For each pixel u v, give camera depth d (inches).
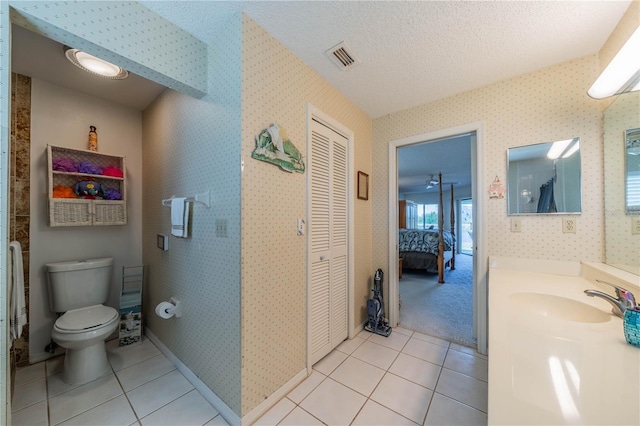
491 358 28.8
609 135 61.2
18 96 76.8
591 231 65.1
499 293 53.2
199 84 61.9
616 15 52.7
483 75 75.9
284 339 64.4
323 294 80.3
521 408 21.0
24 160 77.6
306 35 60.4
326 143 82.2
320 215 79.3
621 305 41.0
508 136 76.9
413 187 311.4
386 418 56.2
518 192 75.2
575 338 33.4
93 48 47.2
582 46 62.7
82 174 82.4
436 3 50.9
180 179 75.7
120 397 63.5
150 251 95.0
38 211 79.7
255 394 56.5
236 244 54.9
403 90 84.8
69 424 55.1
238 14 54.3
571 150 67.7
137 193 101.7
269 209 60.6
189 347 70.2
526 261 73.2
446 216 343.3
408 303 131.6
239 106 54.2
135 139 101.3
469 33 58.9
